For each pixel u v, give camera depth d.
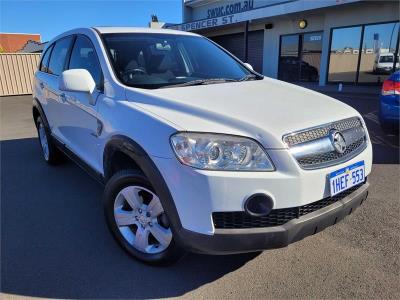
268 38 17.62
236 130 2.27
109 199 2.86
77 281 2.62
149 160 2.38
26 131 7.86
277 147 2.21
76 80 3.07
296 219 2.29
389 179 4.38
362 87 13.10
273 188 2.19
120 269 2.75
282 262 2.79
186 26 20.53
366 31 12.91
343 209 2.50
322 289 2.48
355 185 2.64
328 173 2.36
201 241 2.23
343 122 2.62
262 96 2.84
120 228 2.87
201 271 2.71
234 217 2.22
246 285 2.54
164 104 2.62
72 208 3.79
